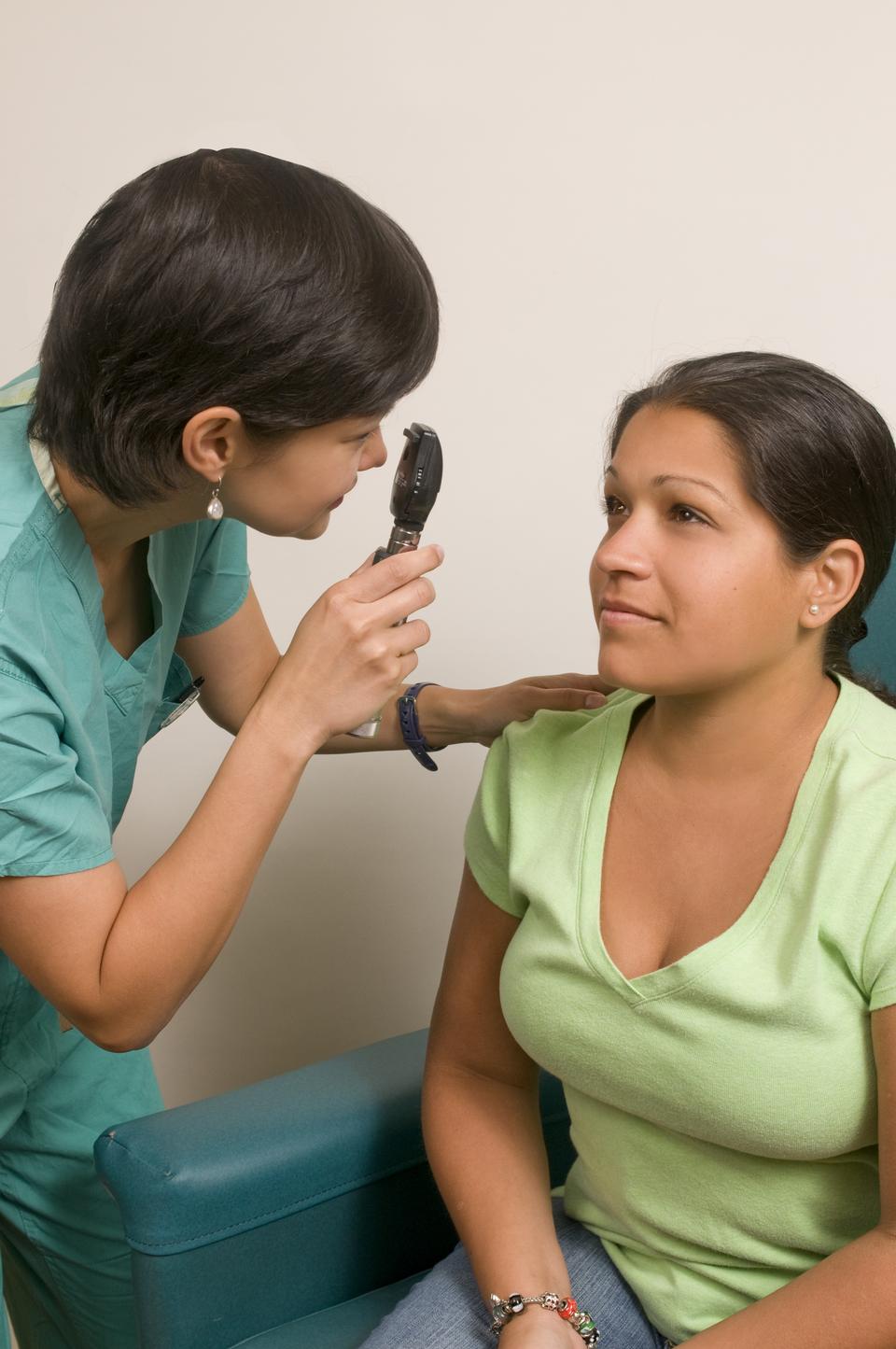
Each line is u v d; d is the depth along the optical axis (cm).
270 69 149
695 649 79
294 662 90
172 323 77
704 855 85
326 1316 103
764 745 84
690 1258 88
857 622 90
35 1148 117
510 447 150
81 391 81
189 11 150
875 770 81
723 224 140
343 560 157
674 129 140
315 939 167
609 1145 90
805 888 80
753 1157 84
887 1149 77
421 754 117
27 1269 125
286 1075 110
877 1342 75
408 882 163
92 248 81
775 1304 78
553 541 150
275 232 78
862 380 141
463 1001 100
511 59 142
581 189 143
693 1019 81
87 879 87
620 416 89
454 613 155
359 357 80
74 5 153
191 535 106
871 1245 77
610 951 87
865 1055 79
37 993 106
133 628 105
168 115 153
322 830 164
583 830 89
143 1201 96
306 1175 101
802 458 78
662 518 81
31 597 88
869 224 137
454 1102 99
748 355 84
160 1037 174
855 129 136
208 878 88
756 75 137
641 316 144
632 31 139
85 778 94
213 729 162
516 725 99
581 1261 95
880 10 133
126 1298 122
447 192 146
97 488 86
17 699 84
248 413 81
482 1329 91
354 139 148
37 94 156
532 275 146
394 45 145
